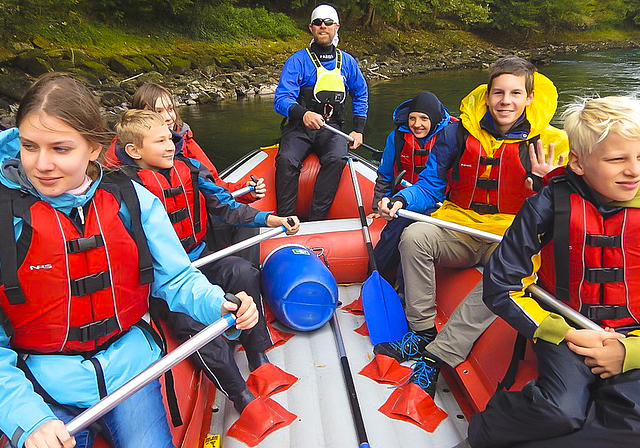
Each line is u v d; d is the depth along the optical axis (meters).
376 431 1.60
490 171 1.88
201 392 1.66
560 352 1.22
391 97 10.04
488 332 1.69
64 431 0.97
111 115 8.88
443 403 1.74
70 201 1.11
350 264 2.48
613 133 1.18
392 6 17.92
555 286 1.36
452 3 19.80
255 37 15.30
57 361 1.14
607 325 1.33
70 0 11.82
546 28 23.08
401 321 2.07
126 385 1.09
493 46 20.92
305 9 18.41
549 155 1.74
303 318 2.02
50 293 1.11
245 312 1.20
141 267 1.21
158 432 1.26
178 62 11.91
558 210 1.31
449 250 1.92
